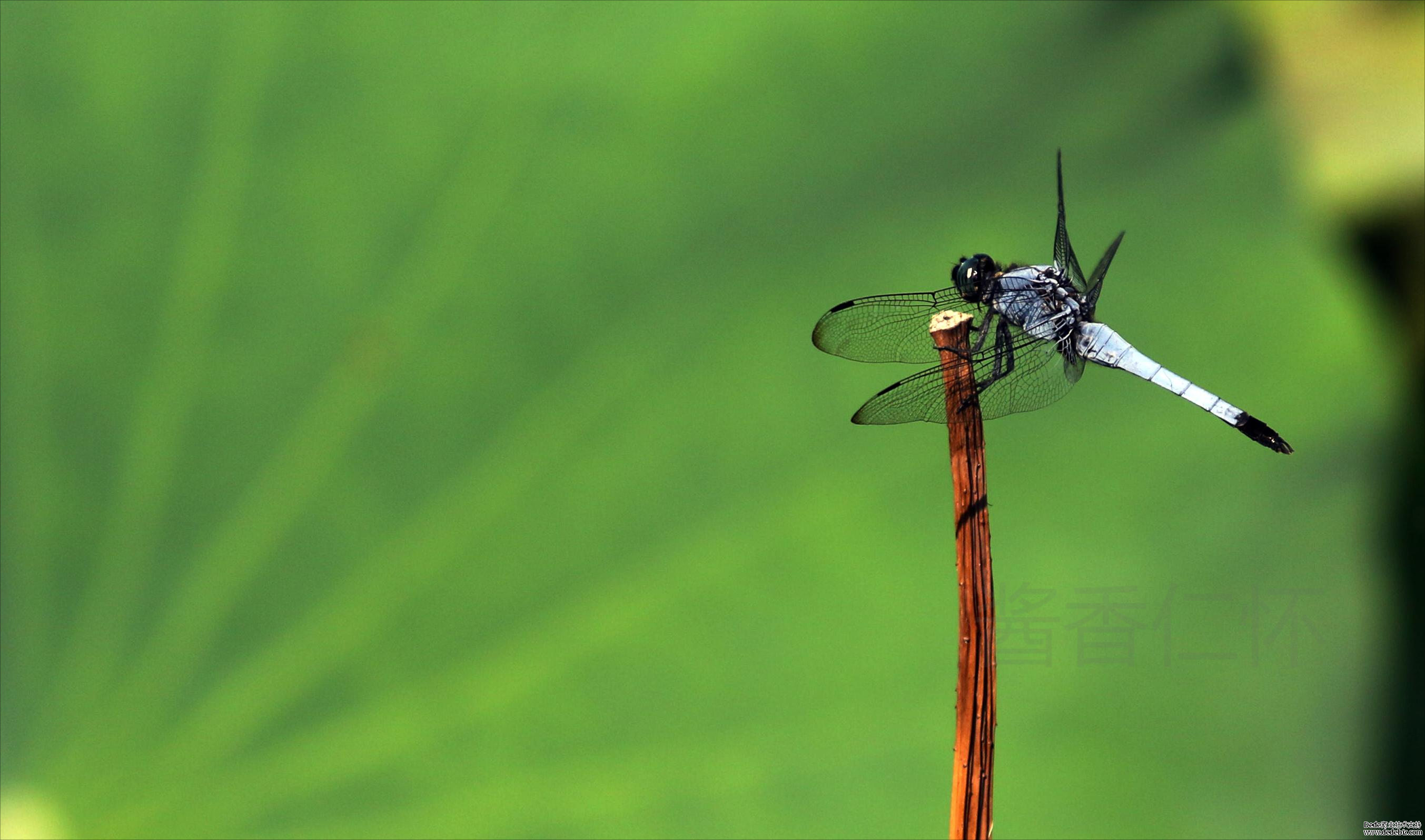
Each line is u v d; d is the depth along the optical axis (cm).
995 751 134
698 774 133
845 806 133
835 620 134
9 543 135
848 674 134
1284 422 135
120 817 133
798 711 134
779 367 135
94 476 135
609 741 134
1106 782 134
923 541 134
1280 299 135
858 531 134
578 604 134
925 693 134
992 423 135
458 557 134
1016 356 134
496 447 135
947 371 129
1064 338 134
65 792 133
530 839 133
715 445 135
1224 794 133
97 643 134
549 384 135
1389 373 135
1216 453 135
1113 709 134
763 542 134
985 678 128
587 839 133
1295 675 134
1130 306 135
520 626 134
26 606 134
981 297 134
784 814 133
